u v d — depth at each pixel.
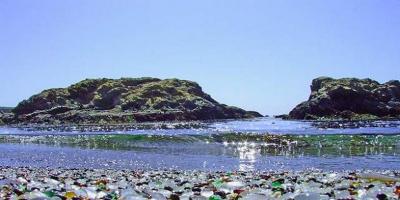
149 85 163.62
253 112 183.75
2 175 17.53
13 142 50.72
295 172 21.92
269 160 30.20
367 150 35.31
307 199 9.12
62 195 9.53
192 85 176.25
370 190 10.67
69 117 134.75
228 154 34.50
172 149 38.75
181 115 139.75
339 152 34.44
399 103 126.81
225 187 12.12
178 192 10.90
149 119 132.75
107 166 27.77
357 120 108.75
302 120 117.88
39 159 32.53
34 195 9.31
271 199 9.29
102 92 164.25
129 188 11.24
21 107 158.12
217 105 164.88
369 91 126.69
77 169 24.08
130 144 43.75
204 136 46.16
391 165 26.44
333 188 11.56
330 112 121.12
